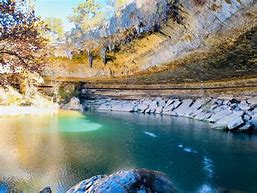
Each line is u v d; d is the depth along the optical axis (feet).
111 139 87.51
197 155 71.15
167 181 26.13
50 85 168.96
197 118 124.06
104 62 171.42
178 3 133.59
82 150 75.46
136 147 78.59
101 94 169.37
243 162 65.51
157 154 72.02
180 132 96.89
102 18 162.71
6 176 56.95
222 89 132.98
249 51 123.95
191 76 146.72
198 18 134.41
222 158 68.59
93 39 165.37
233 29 127.03
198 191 50.19
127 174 26.23
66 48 170.19
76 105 157.69
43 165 63.46
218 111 120.67
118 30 156.87
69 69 177.37
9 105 141.90
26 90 150.82
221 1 123.34
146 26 148.46
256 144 81.20
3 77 36.04
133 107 151.43
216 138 88.33
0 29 33.47
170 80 154.71
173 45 150.10
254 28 120.16
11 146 78.54
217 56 136.46
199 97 141.38
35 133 95.14
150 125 110.11
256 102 115.24
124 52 164.45
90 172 59.57
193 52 144.46
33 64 36.73
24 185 52.95
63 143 82.33
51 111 146.82
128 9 149.69
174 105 142.41
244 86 124.98
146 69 164.35
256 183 53.62
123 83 167.73
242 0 118.52
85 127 106.52
